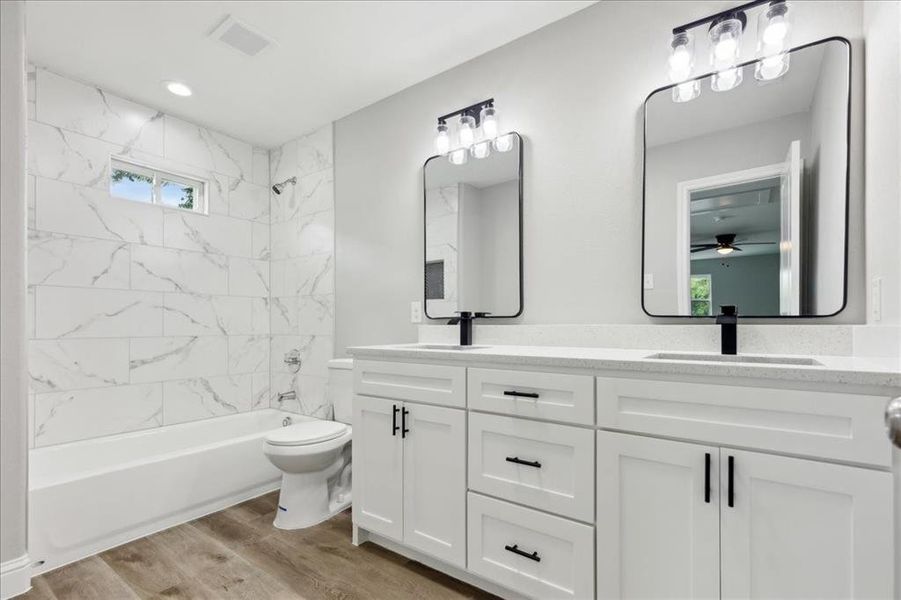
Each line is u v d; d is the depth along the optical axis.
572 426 1.40
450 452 1.67
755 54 1.64
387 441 1.87
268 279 3.48
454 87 2.43
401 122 2.66
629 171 1.87
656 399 1.26
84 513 1.92
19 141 1.61
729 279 1.65
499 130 2.25
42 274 2.38
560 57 2.06
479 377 1.60
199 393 3.03
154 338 2.82
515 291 2.15
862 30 1.46
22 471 1.57
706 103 1.71
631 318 1.85
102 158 2.61
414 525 1.77
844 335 1.43
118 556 1.91
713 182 1.69
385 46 2.24
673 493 1.22
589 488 1.35
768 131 1.60
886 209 1.27
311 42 2.20
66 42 2.18
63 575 1.77
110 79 2.52
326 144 3.09
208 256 3.11
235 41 2.18
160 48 2.23
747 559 1.12
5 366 1.55
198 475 2.32
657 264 1.79
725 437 1.15
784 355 1.48
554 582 1.41
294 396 3.25
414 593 1.63
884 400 0.98
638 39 1.87
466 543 1.62
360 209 2.88
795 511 1.07
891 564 0.97
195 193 3.14
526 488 1.48
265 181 3.49
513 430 1.51
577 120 2.01
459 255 2.37
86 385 2.52
